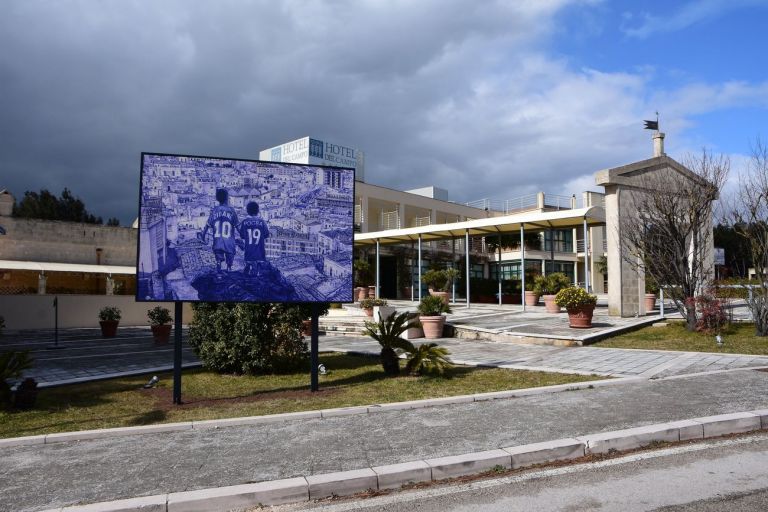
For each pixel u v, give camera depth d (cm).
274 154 4197
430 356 1017
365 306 2136
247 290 890
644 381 869
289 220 923
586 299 1505
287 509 446
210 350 1113
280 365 1130
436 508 434
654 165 1875
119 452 579
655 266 1484
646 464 523
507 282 3444
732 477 478
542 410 706
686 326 1438
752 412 654
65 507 432
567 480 487
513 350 1316
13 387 913
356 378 1041
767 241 1350
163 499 441
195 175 880
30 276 2745
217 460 540
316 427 664
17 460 559
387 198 4097
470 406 754
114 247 3027
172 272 858
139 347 1634
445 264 3872
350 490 475
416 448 558
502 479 498
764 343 1199
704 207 1491
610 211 1814
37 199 4822
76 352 1504
